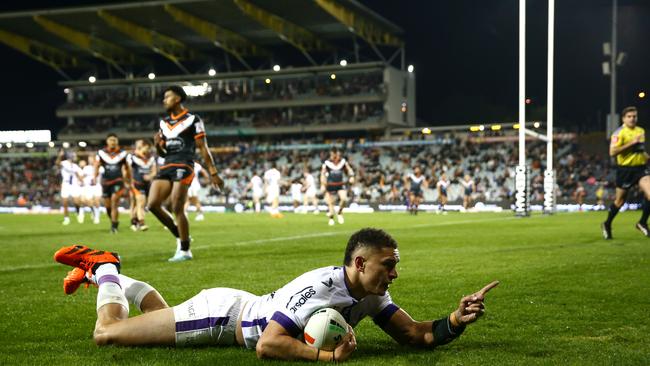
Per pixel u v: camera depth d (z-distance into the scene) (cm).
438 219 2441
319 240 1380
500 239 1351
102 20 5331
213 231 1723
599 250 1066
